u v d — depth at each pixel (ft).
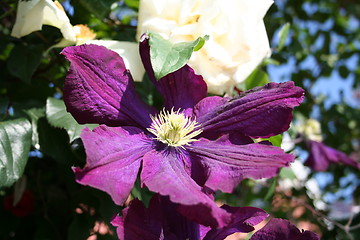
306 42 2.49
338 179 2.31
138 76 0.94
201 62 0.95
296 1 2.29
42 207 1.39
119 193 0.70
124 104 0.85
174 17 0.96
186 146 0.86
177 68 0.83
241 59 0.97
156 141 0.86
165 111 0.93
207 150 0.83
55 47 1.09
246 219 0.80
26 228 1.39
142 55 0.90
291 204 1.81
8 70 1.21
